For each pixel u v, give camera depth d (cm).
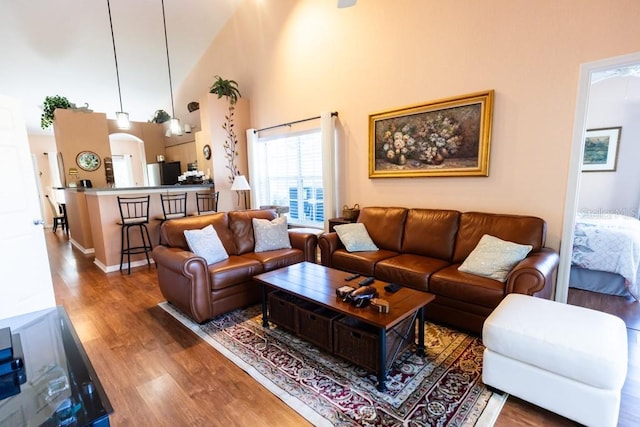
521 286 213
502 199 300
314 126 462
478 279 240
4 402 133
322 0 422
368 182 407
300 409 170
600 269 314
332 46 419
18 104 265
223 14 563
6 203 257
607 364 140
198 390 187
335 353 211
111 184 613
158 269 312
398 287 225
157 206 483
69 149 569
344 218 403
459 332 249
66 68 598
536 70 268
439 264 283
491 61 290
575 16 245
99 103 731
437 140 332
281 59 491
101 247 440
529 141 278
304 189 499
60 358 164
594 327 161
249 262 302
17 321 206
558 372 153
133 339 248
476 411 165
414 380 191
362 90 395
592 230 319
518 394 167
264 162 558
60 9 482
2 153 253
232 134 554
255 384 192
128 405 176
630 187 451
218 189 544
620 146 452
